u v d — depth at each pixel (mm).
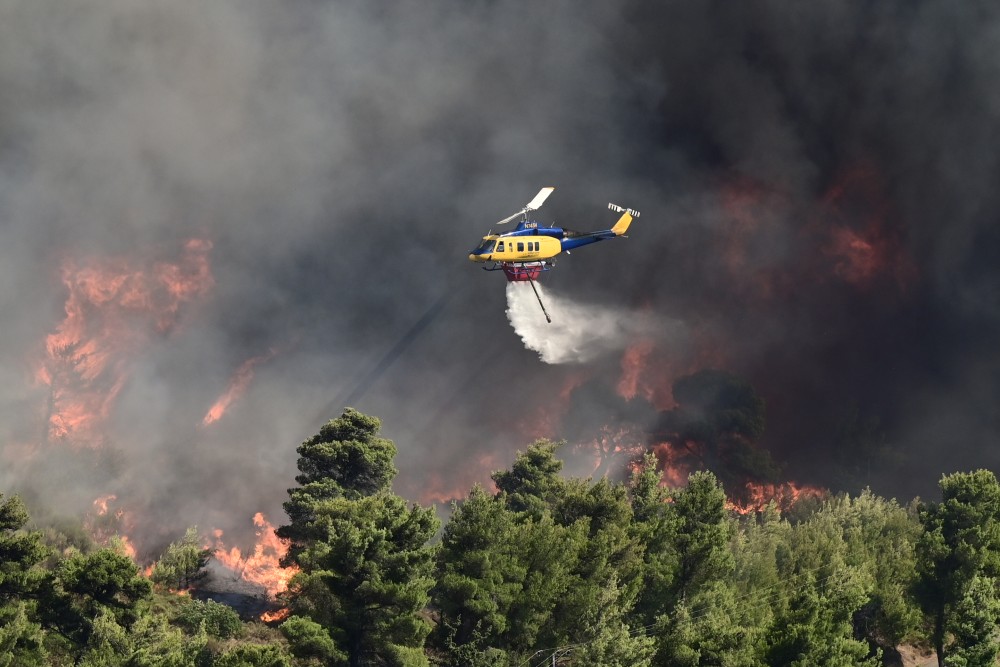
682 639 186750
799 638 191000
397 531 183375
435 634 197250
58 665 159250
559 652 199625
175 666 150125
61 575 170250
